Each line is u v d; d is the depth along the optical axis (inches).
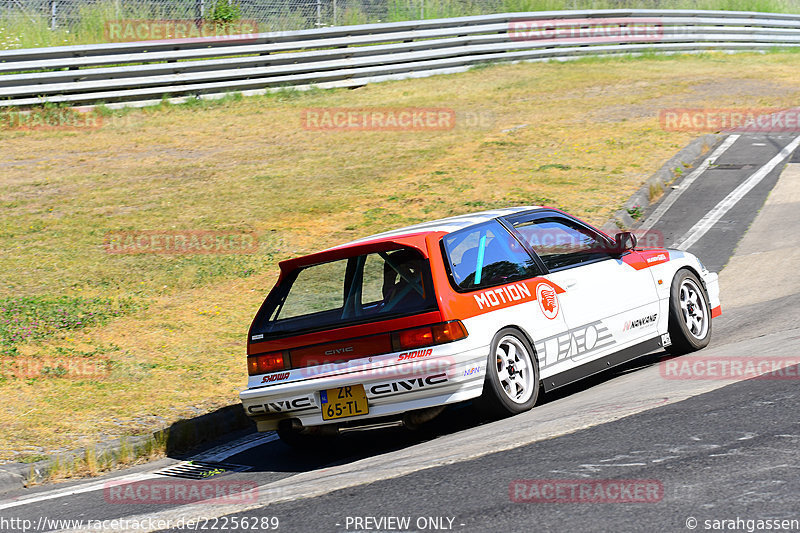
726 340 724.0
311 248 1178.6
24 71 1881.2
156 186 1483.8
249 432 714.8
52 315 981.8
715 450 423.8
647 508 362.3
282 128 1845.5
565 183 1406.3
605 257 665.6
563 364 604.4
